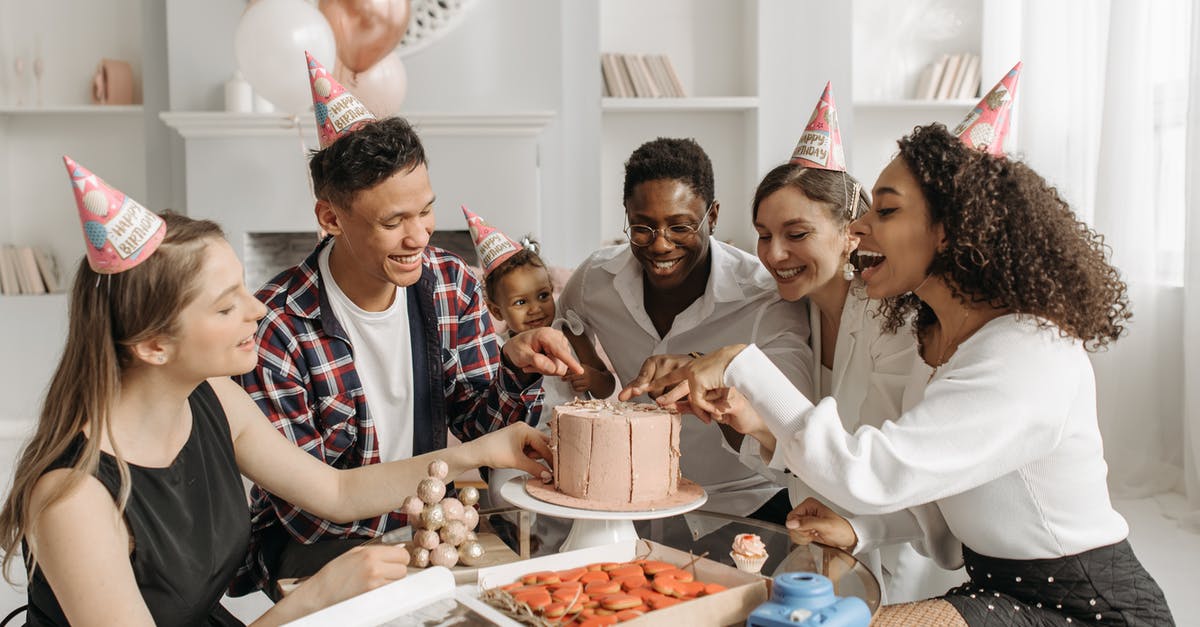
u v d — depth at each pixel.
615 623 1.03
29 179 4.88
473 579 1.20
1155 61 3.69
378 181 1.54
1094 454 1.34
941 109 4.76
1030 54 4.15
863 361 1.72
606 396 2.18
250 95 4.29
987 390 1.26
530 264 2.28
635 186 1.90
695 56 4.79
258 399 1.69
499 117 4.25
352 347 1.73
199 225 1.21
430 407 1.81
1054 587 1.33
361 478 1.52
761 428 1.43
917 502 1.28
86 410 1.15
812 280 1.73
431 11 4.48
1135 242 3.70
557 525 1.45
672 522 1.45
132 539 1.17
